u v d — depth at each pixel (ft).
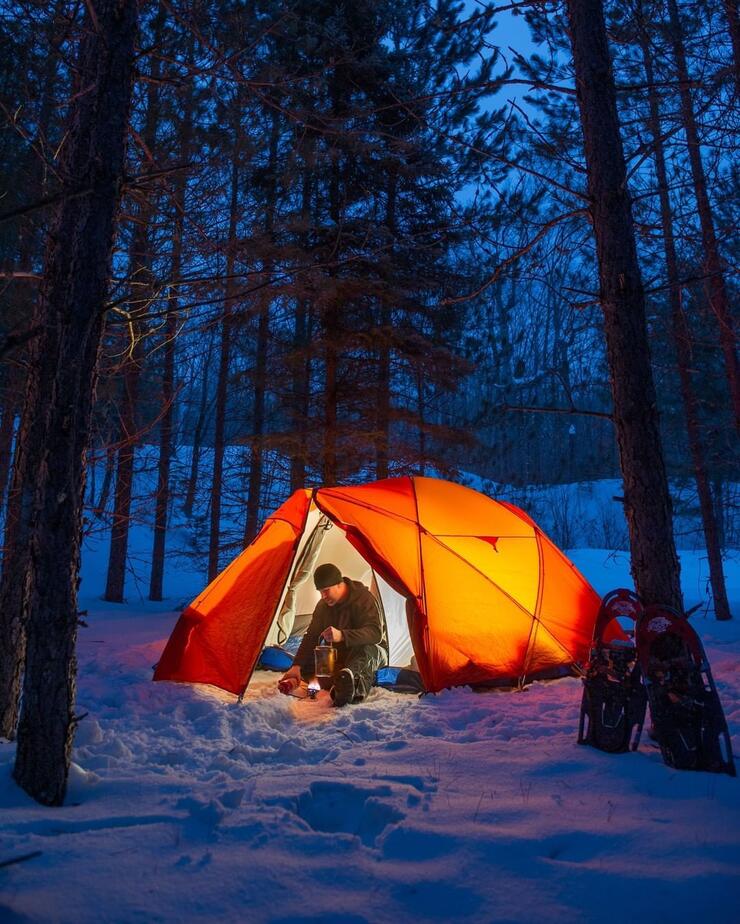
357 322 36.29
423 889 8.37
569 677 20.70
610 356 16.44
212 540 45.57
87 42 13.37
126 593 59.47
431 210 38.01
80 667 22.24
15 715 14.26
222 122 19.61
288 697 18.92
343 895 8.26
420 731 15.90
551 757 13.19
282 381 37.37
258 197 33.86
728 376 31.01
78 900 7.93
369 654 19.52
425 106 23.93
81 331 11.21
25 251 24.62
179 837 9.48
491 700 18.66
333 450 35.40
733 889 8.37
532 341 107.86
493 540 21.80
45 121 17.90
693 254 26.21
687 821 10.25
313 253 31.17
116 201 11.75
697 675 12.82
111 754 13.70
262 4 18.10
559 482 121.60
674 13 25.50
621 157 16.78
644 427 15.81
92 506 20.18
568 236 22.62
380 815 10.41
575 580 22.89
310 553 24.12
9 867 8.53
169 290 16.67
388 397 38.22
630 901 8.16
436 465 38.99
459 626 20.30
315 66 29.71
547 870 8.80
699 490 41.27
